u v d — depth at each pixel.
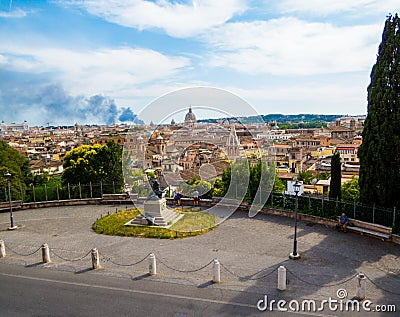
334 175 21.83
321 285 12.68
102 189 29.16
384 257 15.19
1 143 35.59
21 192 27.95
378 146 18.38
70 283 13.29
